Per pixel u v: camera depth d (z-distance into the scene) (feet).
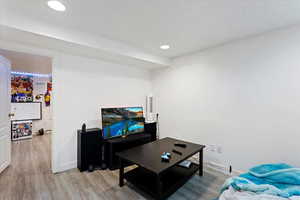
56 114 8.41
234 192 4.24
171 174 7.26
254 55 7.59
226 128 8.62
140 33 7.39
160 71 12.49
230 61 8.43
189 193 6.57
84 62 9.35
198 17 5.97
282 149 6.82
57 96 8.41
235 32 7.23
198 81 9.95
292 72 6.57
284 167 5.15
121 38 8.01
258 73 7.47
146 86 12.96
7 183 7.22
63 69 8.57
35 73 16.66
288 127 6.67
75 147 9.06
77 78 9.10
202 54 9.73
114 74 10.81
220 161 8.85
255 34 7.43
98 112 10.01
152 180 6.78
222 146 8.79
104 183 7.31
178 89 11.16
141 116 11.23
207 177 7.89
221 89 8.81
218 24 6.51
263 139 7.34
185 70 10.72
